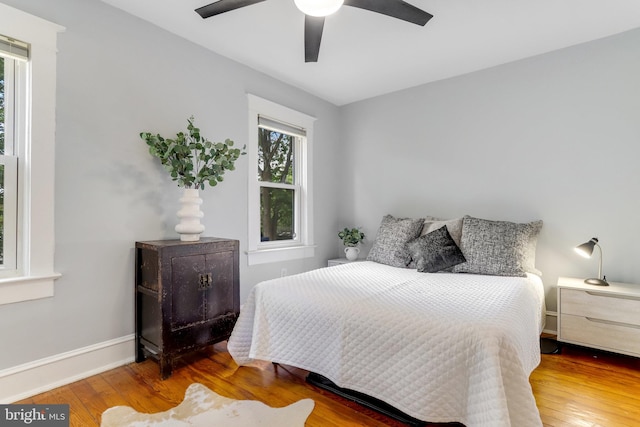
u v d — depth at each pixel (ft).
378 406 5.35
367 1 5.50
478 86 10.17
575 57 8.64
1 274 5.71
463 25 7.68
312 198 12.19
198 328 7.07
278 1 6.78
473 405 4.13
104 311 6.81
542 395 5.86
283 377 6.51
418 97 11.39
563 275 8.82
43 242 5.96
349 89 11.74
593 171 8.43
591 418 5.17
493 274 8.11
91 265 6.62
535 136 9.25
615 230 8.16
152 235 7.62
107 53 6.84
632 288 7.33
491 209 9.97
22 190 5.89
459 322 4.58
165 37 7.86
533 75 9.25
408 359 4.74
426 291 6.33
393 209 12.03
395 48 8.76
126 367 6.89
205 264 7.24
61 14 6.19
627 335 6.94
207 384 6.23
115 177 6.98
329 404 5.57
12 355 5.62
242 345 6.86
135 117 7.30
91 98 6.60
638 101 7.87
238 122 9.55
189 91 8.35
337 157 13.46
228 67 9.29
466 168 10.42
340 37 8.20
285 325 6.22
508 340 4.23
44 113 5.97
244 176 9.73
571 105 8.71
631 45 7.94
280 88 10.91
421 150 11.34
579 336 7.48
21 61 5.84
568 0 6.77
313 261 12.28
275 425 4.98
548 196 9.05
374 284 6.95
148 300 6.91
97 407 5.43
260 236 10.60
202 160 7.75
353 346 5.27
